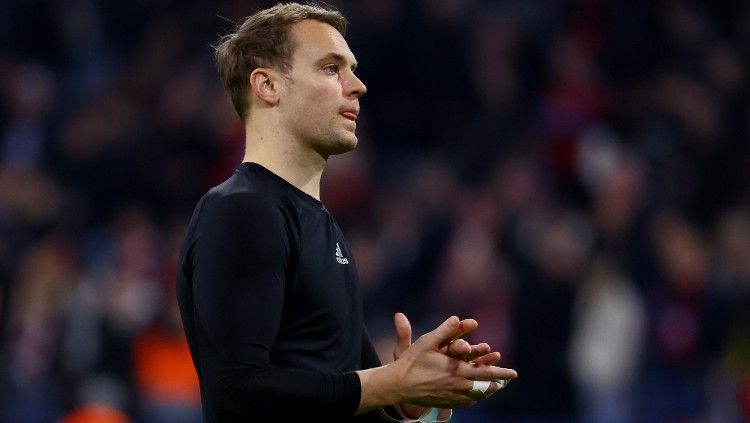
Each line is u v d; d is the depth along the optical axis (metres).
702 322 32.84
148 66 41.22
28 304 31.27
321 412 10.88
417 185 37.53
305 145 11.94
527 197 35.16
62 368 30.06
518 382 29.16
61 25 44.09
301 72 11.92
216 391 10.94
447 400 11.09
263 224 11.25
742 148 40.44
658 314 32.56
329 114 11.89
